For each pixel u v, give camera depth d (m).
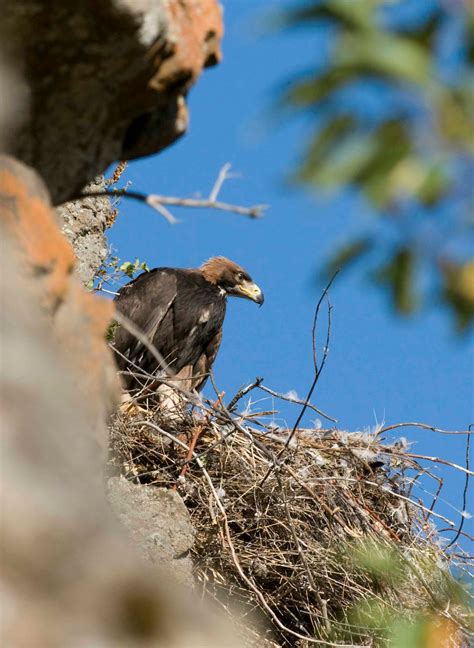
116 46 5.96
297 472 14.05
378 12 4.09
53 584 3.03
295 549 13.21
